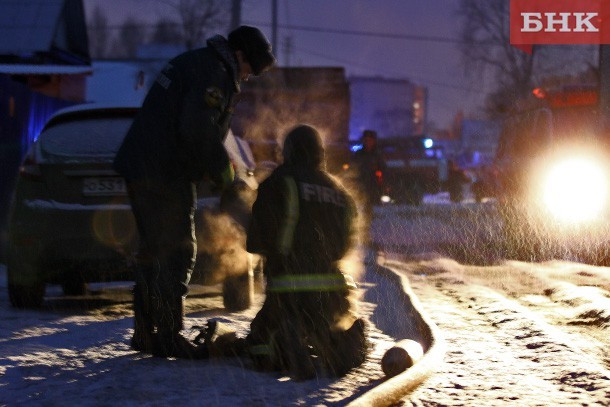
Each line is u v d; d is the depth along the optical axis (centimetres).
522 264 1288
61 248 819
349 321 589
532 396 518
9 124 1390
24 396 516
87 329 735
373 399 474
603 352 660
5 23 2189
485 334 710
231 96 634
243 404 499
